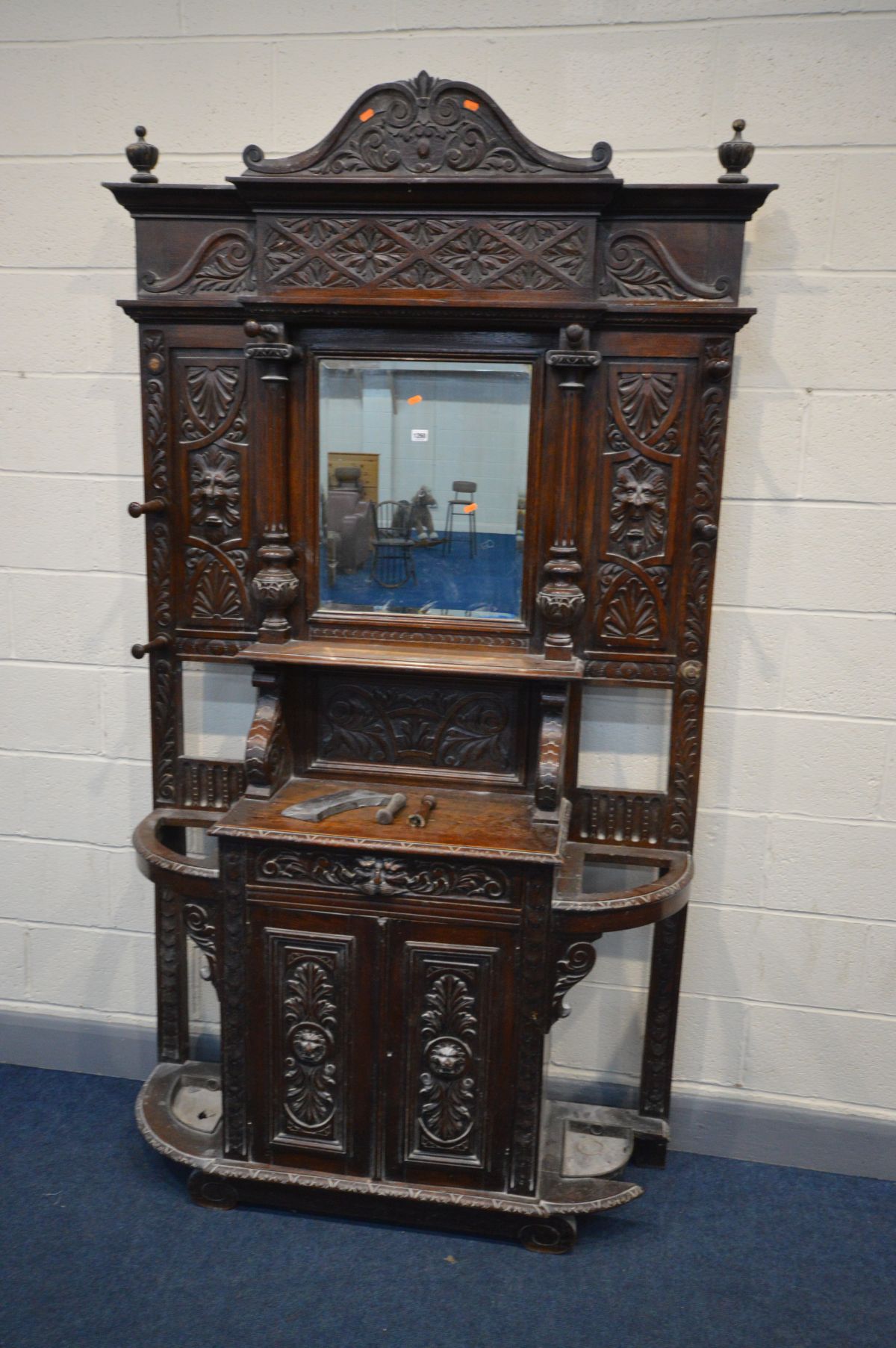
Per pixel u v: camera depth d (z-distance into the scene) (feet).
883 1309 6.42
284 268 6.49
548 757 6.53
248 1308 6.33
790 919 7.50
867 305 6.63
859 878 7.36
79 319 7.41
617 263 6.36
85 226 7.27
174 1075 7.86
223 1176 6.89
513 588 6.84
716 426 6.47
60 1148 7.68
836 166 6.50
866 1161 7.65
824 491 6.89
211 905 7.00
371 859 6.32
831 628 7.06
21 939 8.50
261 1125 6.87
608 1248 6.88
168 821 7.50
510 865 6.20
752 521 7.00
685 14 6.46
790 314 6.70
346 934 6.50
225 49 6.90
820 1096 7.73
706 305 6.26
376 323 6.49
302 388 6.73
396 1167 6.78
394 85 6.11
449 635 6.91
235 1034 6.76
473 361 6.54
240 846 6.46
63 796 8.20
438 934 6.41
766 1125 7.73
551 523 6.68
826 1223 7.15
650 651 6.87
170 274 6.77
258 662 6.82
